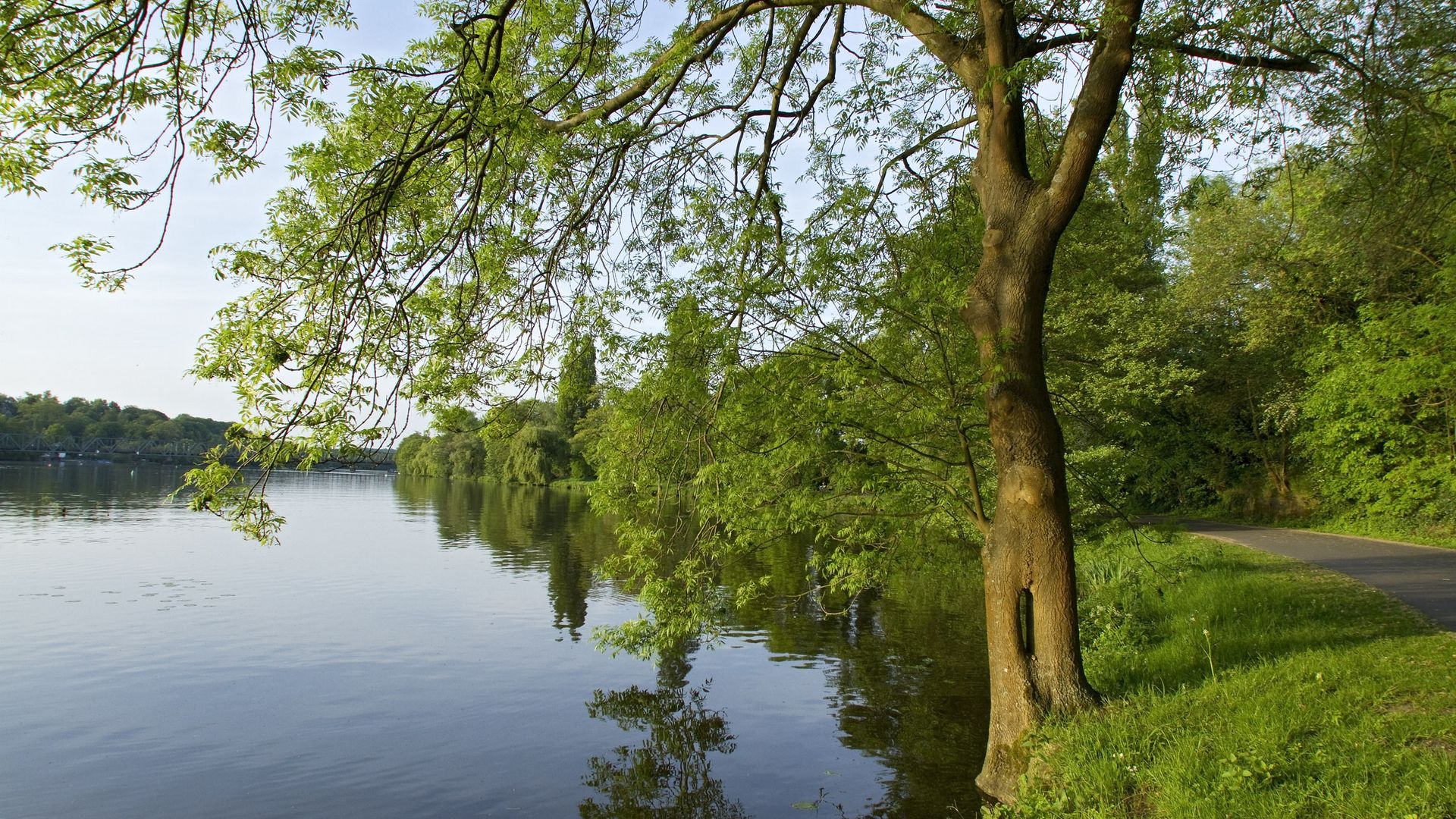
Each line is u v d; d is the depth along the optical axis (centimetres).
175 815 819
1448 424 1920
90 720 1088
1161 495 3378
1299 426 2664
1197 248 2669
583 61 812
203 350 528
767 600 1786
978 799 756
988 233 750
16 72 487
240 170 548
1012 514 732
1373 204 939
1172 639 1038
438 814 819
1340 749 560
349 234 604
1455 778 491
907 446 888
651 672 1293
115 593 1948
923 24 817
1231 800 527
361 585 2083
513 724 1077
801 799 827
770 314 821
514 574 2281
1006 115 752
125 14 475
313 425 533
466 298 677
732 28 879
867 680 1208
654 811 816
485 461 8506
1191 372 2009
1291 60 780
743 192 1018
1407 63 827
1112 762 614
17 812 823
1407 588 1223
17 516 3716
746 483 893
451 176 696
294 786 888
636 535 873
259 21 509
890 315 852
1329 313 2248
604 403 848
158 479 7938
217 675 1296
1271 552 1808
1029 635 734
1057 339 1259
